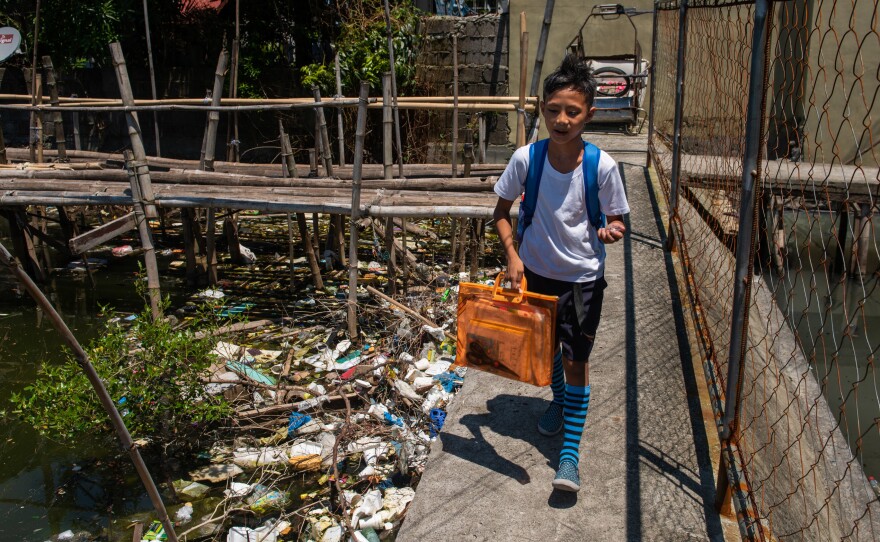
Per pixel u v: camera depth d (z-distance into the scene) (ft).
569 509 9.34
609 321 14.73
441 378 16.57
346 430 13.78
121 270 25.71
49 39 39.73
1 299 23.07
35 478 14.05
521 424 11.25
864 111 31.37
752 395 12.94
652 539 8.77
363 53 36.96
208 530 12.37
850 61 31.09
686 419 11.20
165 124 40.09
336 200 19.49
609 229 8.88
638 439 10.71
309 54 41.19
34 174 22.39
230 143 27.53
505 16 37.70
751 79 7.71
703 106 17.98
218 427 15.14
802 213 27.76
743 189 8.01
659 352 13.35
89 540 12.23
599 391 12.03
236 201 19.20
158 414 13.78
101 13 38.22
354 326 18.78
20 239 23.99
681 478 9.84
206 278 24.34
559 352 10.52
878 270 6.68
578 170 8.88
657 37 26.40
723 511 9.11
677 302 15.61
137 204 18.71
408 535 9.02
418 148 38.55
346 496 12.87
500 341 9.34
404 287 21.38
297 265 25.84
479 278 23.44
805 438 13.39
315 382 17.10
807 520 10.31
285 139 23.90
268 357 18.45
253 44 40.40
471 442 10.81
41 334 20.62
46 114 37.68
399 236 28.04
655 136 28.84
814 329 20.12
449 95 38.86
